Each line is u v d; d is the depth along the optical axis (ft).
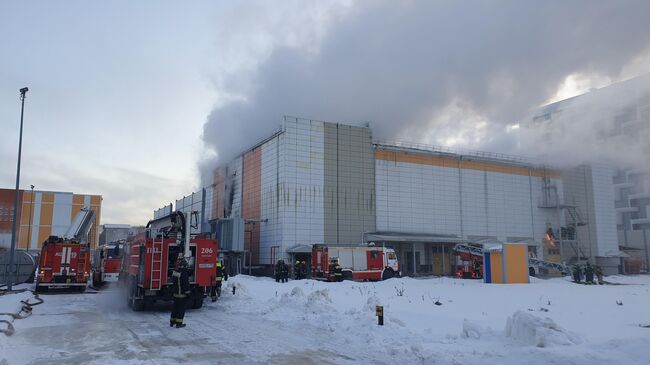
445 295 60.70
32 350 28.12
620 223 174.09
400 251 130.82
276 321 39.96
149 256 45.73
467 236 141.59
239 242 116.98
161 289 46.29
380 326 33.81
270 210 122.93
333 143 125.59
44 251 73.61
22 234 187.62
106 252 83.05
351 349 28.22
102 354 26.96
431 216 136.77
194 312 46.73
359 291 67.31
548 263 118.21
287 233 116.47
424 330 32.60
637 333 30.19
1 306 45.96
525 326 27.12
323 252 98.78
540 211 156.56
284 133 120.06
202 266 48.29
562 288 75.56
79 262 74.95
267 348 28.66
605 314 40.88
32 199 191.93
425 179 137.69
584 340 26.48
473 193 144.97
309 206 119.85
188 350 28.12
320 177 122.52
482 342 28.27
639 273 162.50
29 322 39.96
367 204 127.54
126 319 41.98
